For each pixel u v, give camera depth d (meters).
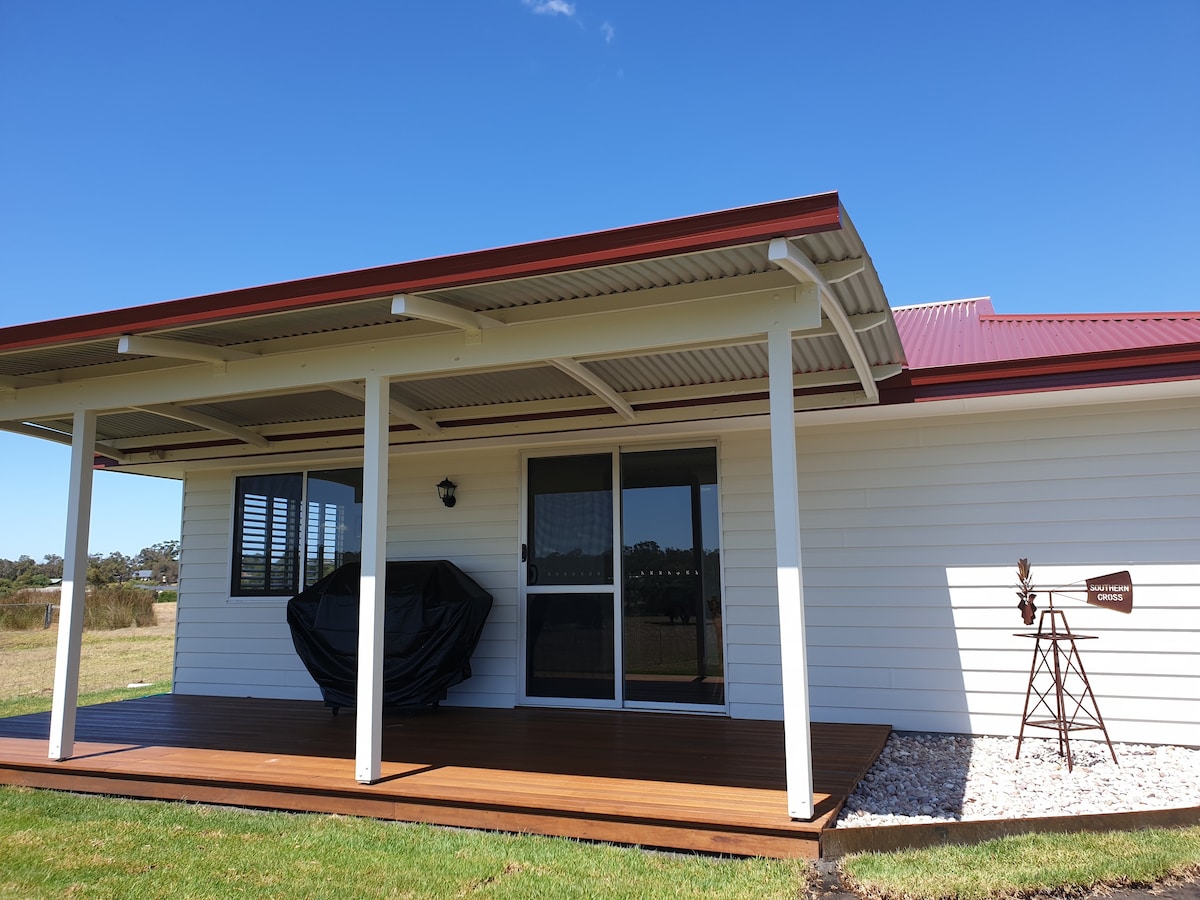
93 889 3.16
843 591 5.99
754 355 4.88
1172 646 5.26
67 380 5.38
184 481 8.34
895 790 4.22
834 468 6.12
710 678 6.27
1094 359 5.02
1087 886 3.01
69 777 4.80
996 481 5.73
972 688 5.64
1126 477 5.45
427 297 3.89
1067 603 5.50
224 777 4.42
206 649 7.97
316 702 7.38
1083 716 5.39
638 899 2.93
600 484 6.75
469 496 7.14
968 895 2.91
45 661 13.23
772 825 3.36
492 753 4.92
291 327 4.52
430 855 3.46
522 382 5.54
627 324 3.98
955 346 6.28
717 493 6.40
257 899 3.04
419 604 6.37
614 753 4.88
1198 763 4.78
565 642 6.70
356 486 7.61
